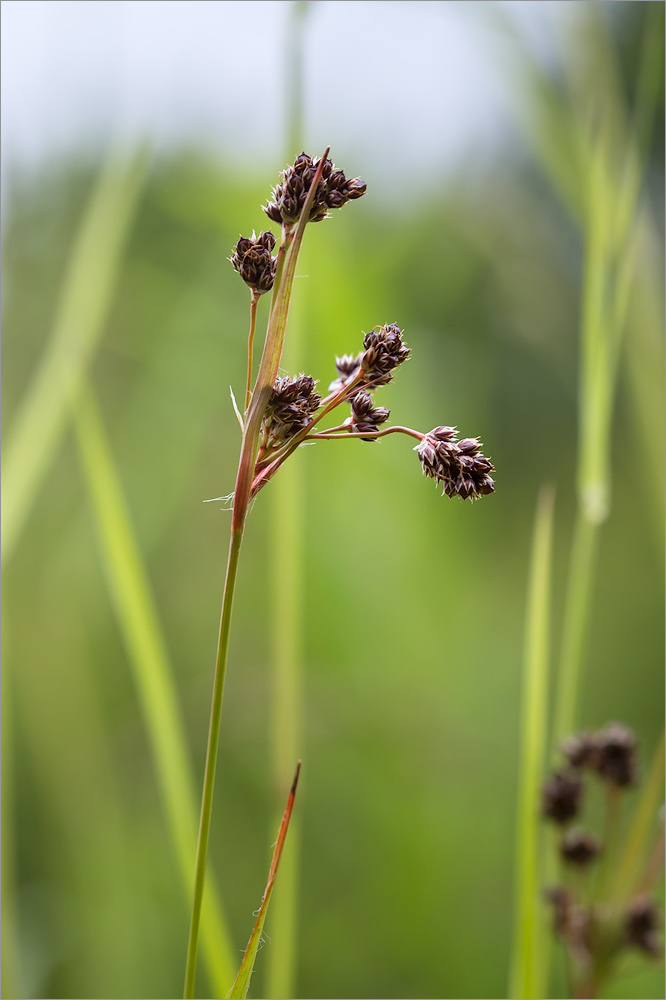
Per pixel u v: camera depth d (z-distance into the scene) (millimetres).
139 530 800
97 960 682
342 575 775
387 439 770
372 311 664
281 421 405
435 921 776
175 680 869
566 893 481
